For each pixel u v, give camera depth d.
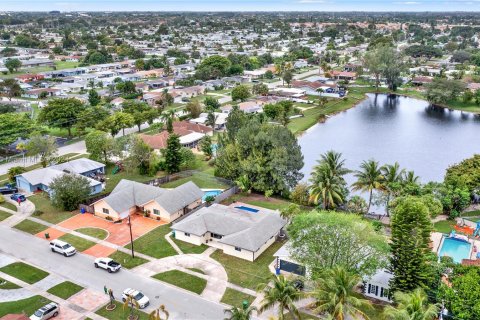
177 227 74.75
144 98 191.88
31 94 199.12
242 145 99.44
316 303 49.12
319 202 87.25
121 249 72.06
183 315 55.50
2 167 114.75
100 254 70.56
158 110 166.50
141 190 88.06
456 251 71.06
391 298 57.28
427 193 83.62
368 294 59.28
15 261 68.25
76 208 87.88
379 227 77.06
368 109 199.12
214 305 57.56
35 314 53.88
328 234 57.75
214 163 114.06
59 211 87.12
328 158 85.94
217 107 177.50
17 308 56.88
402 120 179.62
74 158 120.81
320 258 58.03
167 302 58.19
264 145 96.62
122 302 58.25
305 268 61.28
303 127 163.38
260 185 95.38
